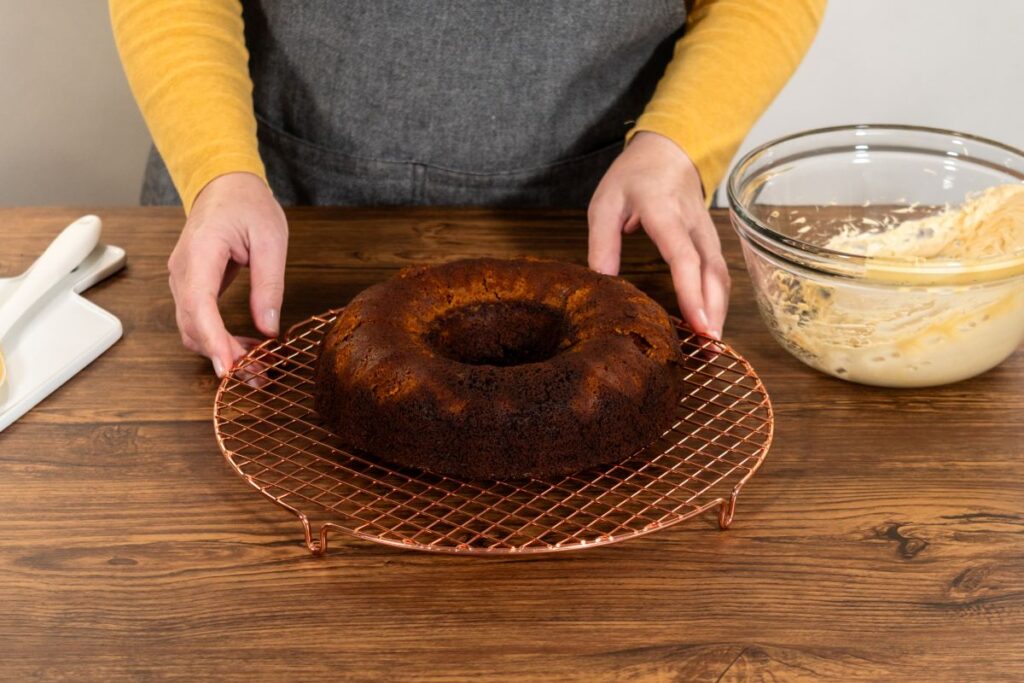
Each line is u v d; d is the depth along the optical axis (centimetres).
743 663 60
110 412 82
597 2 111
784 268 82
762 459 72
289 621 63
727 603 65
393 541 64
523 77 114
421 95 115
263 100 119
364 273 101
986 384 87
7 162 195
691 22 119
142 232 110
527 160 120
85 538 70
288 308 95
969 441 80
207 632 62
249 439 79
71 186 199
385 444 74
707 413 82
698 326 88
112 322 92
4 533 70
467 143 118
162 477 75
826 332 83
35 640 62
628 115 121
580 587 66
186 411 83
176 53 101
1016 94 200
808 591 66
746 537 70
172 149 99
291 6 112
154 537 70
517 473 73
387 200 123
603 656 61
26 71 186
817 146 95
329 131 118
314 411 82
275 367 85
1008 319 80
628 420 75
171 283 90
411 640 62
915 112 204
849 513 72
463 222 111
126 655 61
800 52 111
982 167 92
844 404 84
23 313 91
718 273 90
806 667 60
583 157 121
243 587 66
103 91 191
